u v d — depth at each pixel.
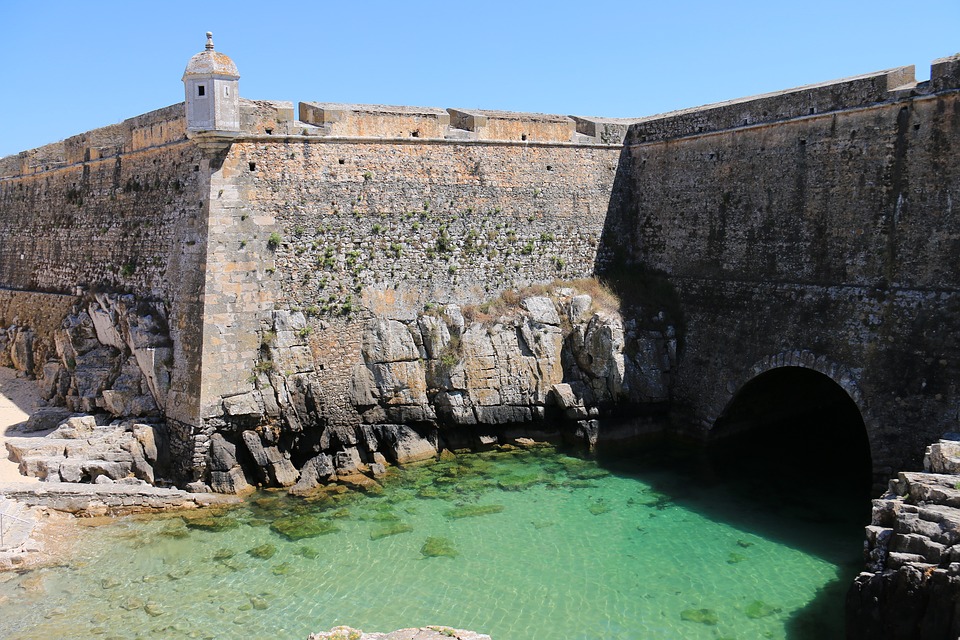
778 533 22.30
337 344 26.84
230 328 24.81
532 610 18.06
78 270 33.12
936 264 22.81
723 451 29.41
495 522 22.89
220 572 19.58
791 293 26.80
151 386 26.23
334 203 26.95
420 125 28.80
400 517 23.12
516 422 29.42
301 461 26.25
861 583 16.17
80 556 20.30
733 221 29.17
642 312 31.00
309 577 19.38
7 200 41.22
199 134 24.33
